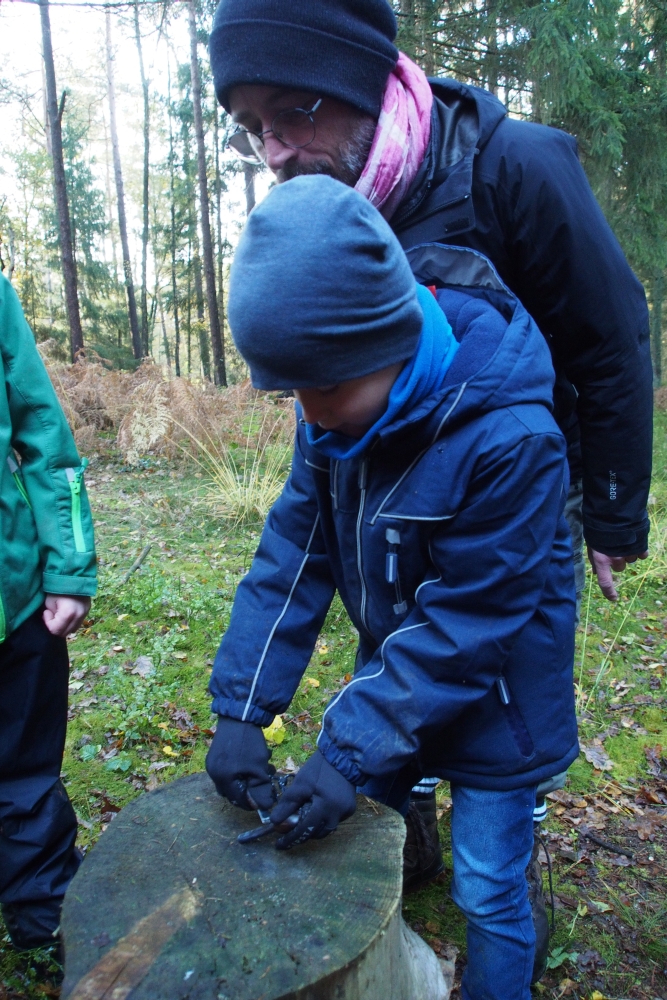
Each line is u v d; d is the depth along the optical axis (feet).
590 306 5.15
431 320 3.99
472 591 3.89
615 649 11.99
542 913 5.96
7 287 5.43
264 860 3.96
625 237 31.89
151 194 128.77
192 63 59.06
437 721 3.88
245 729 4.30
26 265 83.25
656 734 9.78
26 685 5.48
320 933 3.48
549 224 4.99
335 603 13.04
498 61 30.91
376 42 4.61
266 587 4.69
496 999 4.70
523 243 5.07
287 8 4.46
